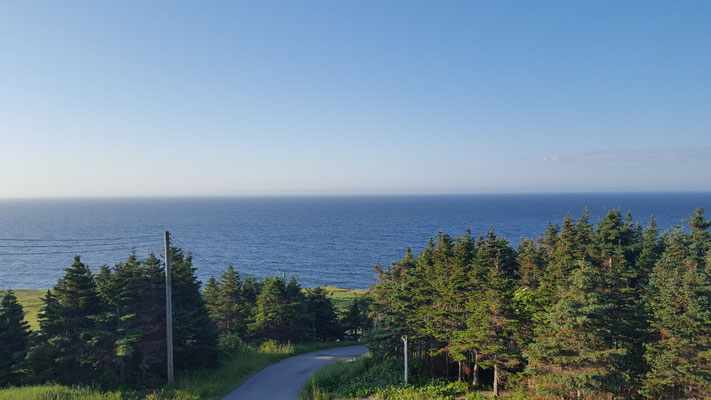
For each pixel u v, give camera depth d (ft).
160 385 97.14
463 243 139.13
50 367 90.17
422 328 106.22
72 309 93.71
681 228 140.05
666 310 71.41
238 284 187.42
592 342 70.49
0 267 475.31
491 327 87.97
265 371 123.85
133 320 95.96
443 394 93.71
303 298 191.21
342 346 179.93
